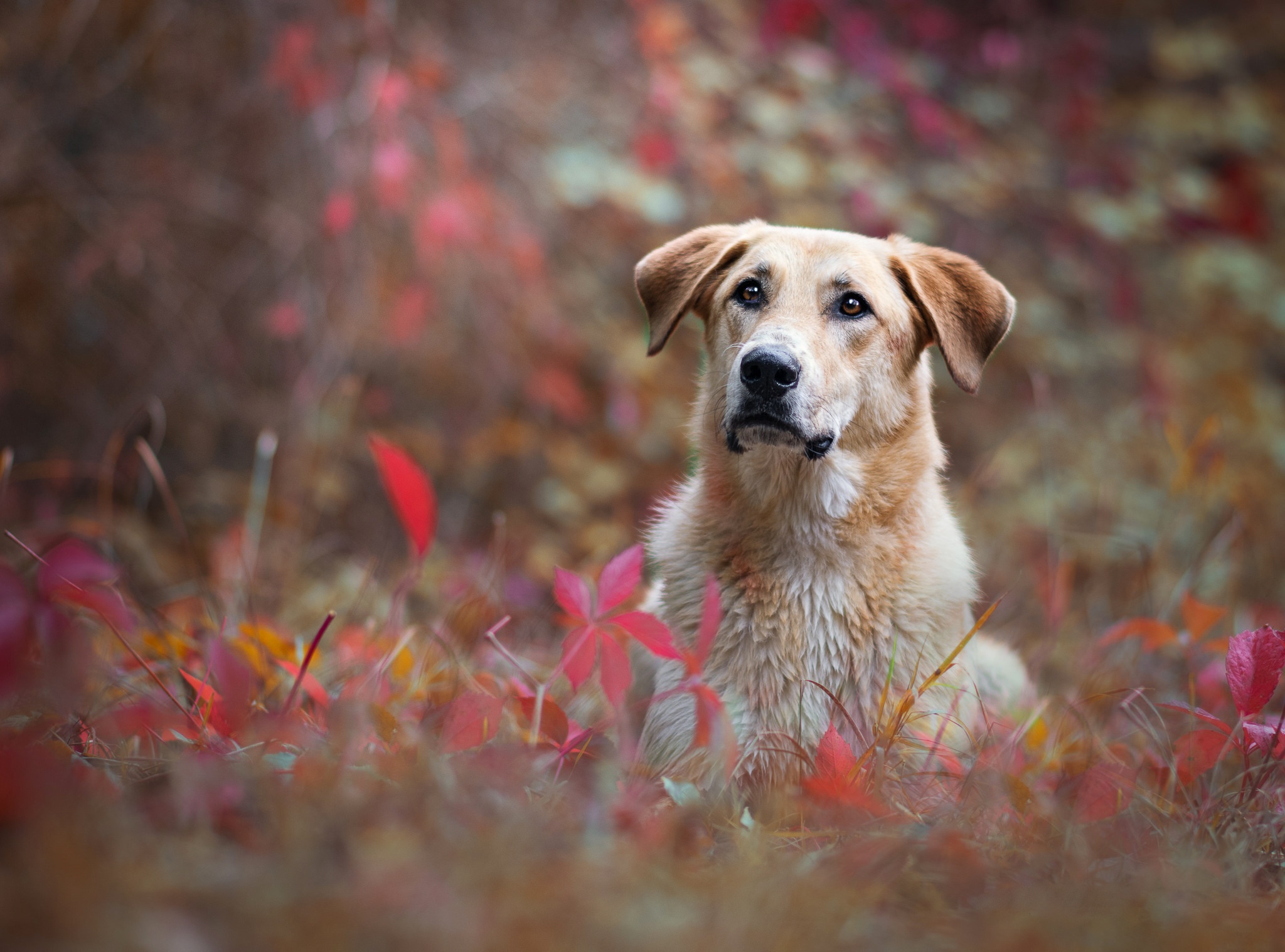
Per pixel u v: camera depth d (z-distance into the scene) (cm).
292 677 441
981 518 905
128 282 909
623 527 898
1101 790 349
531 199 972
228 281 916
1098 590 753
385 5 851
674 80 906
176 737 346
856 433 474
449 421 970
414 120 866
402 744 338
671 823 304
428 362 963
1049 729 480
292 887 219
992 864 307
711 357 515
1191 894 283
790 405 446
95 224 884
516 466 979
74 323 912
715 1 972
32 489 860
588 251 1019
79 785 274
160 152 898
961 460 1071
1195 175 1127
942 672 400
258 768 286
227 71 915
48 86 877
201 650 467
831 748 357
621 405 927
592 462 945
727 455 475
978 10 1151
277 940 201
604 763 330
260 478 685
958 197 1020
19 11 865
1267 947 256
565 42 990
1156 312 1170
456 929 210
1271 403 1127
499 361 941
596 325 985
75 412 899
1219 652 516
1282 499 1014
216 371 918
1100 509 864
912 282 500
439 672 484
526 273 896
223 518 842
